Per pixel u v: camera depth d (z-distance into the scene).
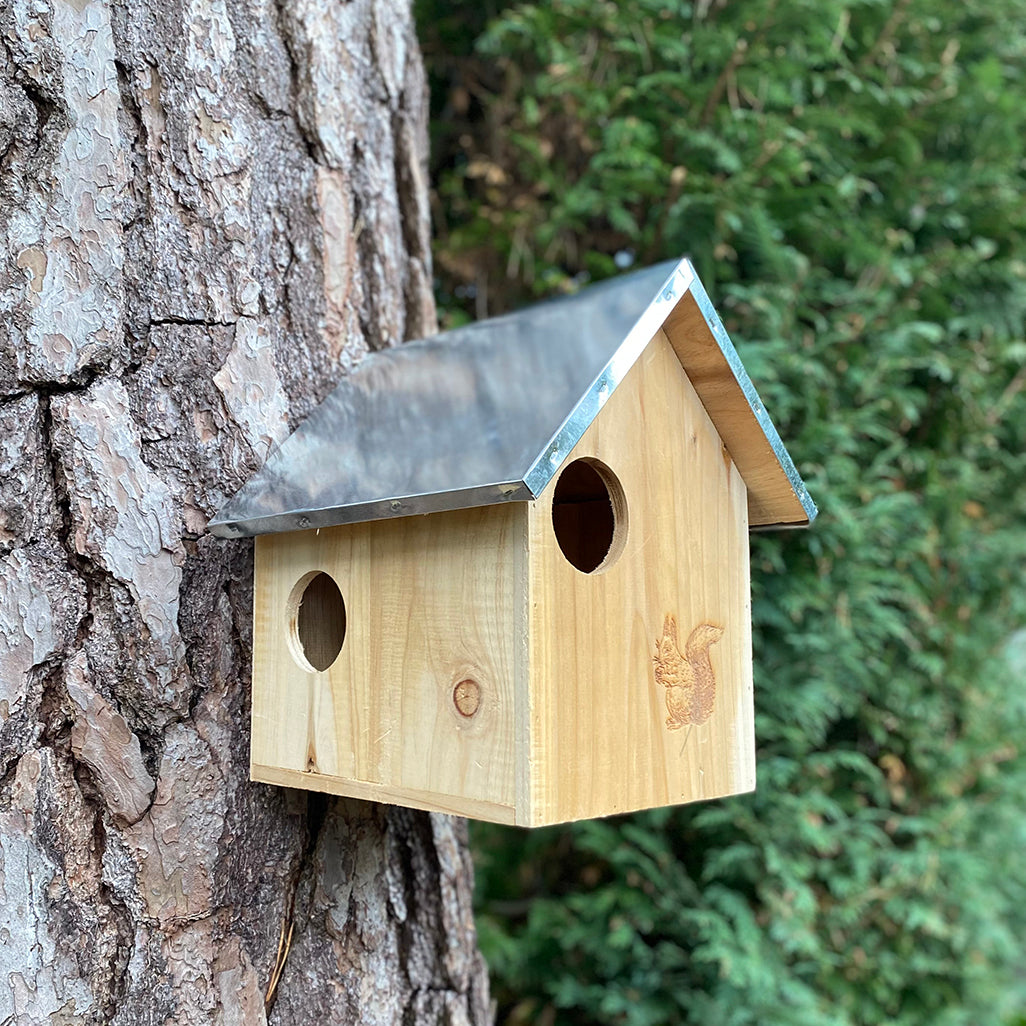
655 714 1.23
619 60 3.04
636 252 3.08
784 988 2.65
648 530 1.25
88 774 1.33
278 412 1.51
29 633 1.31
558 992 2.85
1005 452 3.45
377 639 1.25
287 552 1.38
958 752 3.07
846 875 2.88
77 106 1.38
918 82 3.21
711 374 1.32
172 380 1.42
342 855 1.50
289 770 1.34
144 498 1.37
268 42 1.58
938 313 3.19
